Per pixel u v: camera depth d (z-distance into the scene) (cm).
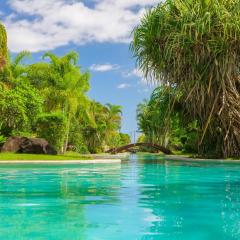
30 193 1055
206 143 3111
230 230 638
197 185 1259
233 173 1741
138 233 621
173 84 2908
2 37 3328
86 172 1791
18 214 759
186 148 4516
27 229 639
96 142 6269
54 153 3155
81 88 4000
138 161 3038
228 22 2567
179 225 671
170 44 2677
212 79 2733
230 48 2647
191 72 2728
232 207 834
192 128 3869
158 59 2819
